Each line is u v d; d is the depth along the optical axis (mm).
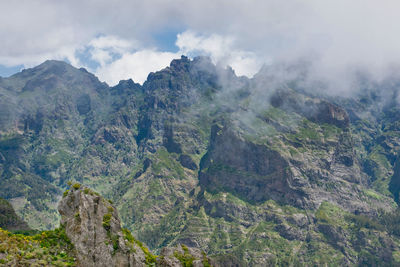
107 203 131375
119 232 126438
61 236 127125
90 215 125000
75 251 122188
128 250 125000
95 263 119438
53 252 121938
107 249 121750
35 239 126438
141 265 125312
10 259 114875
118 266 121375
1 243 119688
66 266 118250
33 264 115875
